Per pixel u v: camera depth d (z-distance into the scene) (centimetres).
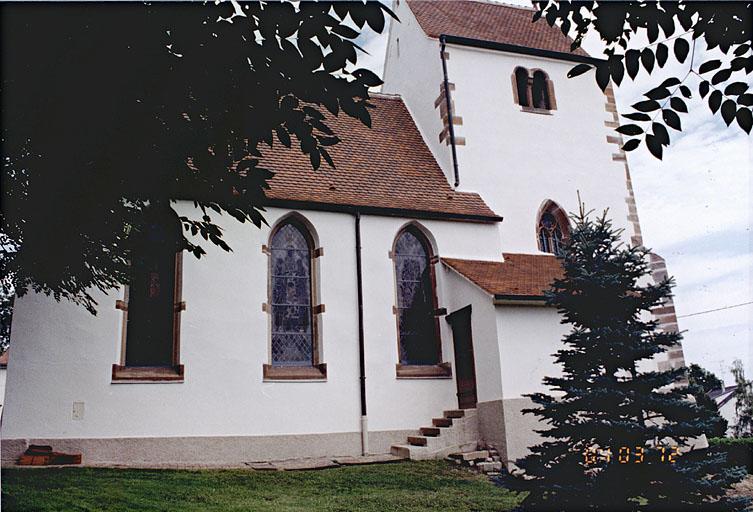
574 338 1023
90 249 1023
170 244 1024
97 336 1392
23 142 773
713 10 650
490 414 1522
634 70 689
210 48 675
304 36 626
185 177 862
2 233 975
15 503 894
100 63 693
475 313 1620
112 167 808
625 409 971
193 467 1345
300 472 1317
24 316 1363
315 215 1656
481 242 1822
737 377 5188
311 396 1532
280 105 698
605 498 905
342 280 1638
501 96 2067
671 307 1888
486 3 2414
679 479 903
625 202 2109
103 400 1366
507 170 1995
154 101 737
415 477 1299
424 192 1858
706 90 675
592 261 1066
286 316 1597
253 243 1569
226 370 1470
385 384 1606
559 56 2180
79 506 910
